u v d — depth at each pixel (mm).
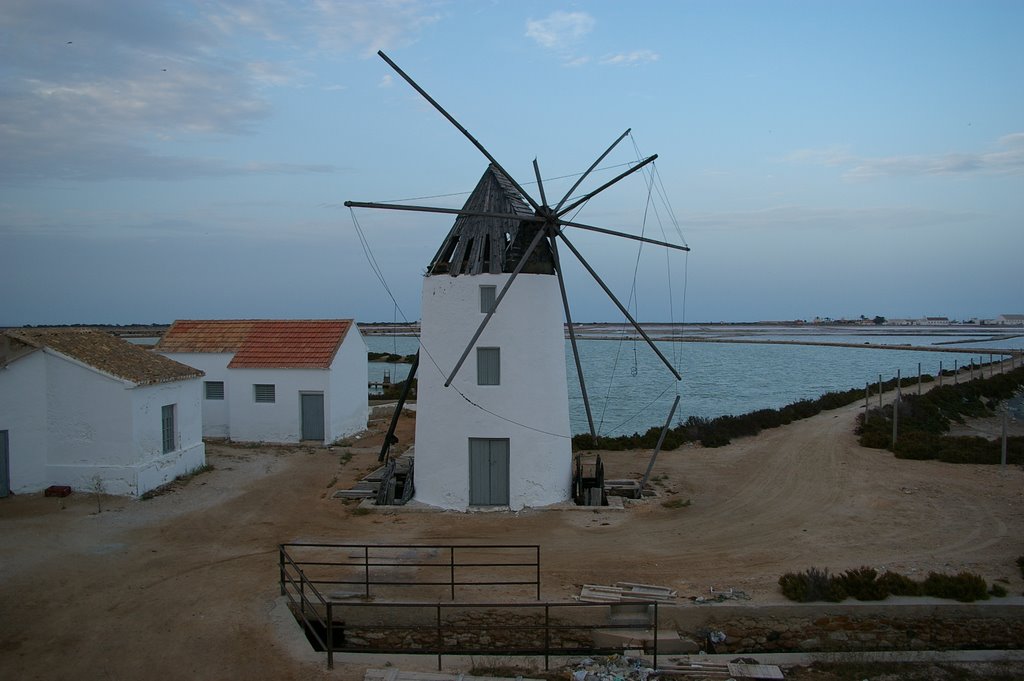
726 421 33781
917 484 22234
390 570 15055
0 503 19328
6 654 11562
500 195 21172
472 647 13102
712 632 13102
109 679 10930
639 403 58031
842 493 21625
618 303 20438
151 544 16641
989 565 15336
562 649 12828
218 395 30688
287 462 26047
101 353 21156
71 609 13109
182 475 22984
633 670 11711
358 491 21656
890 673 11969
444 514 19734
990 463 25141
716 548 16688
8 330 20422
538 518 19328
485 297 20391
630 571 15055
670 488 22844
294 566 13555
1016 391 54500
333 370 29969
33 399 20078
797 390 68562
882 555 16031
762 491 22328
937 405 40000
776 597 13672
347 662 11758
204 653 11711
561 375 21375
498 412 20203
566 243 19984
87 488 20234
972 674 11961
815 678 11758
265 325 32219
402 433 32844
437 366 20703
